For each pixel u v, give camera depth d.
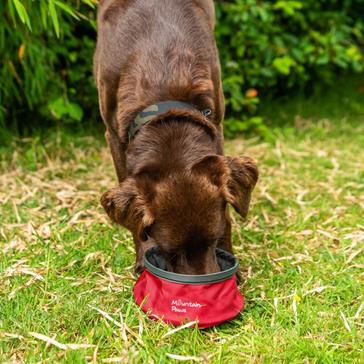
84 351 1.68
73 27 2.68
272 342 1.71
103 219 2.20
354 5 3.37
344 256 2.02
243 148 2.78
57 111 2.63
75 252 2.03
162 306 1.76
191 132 1.80
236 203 1.77
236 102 2.89
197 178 1.72
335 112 3.23
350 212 2.27
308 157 2.70
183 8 2.01
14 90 2.60
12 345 1.73
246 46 3.00
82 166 2.57
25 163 2.57
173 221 1.71
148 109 1.87
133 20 2.00
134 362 1.65
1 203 2.31
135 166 1.79
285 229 2.18
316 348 1.69
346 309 1.83
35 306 1.84
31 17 2.44
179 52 1.94
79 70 2.75
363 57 3.29
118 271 1.97
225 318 1.75
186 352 1.69
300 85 3.24
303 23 3.10
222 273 1.74
